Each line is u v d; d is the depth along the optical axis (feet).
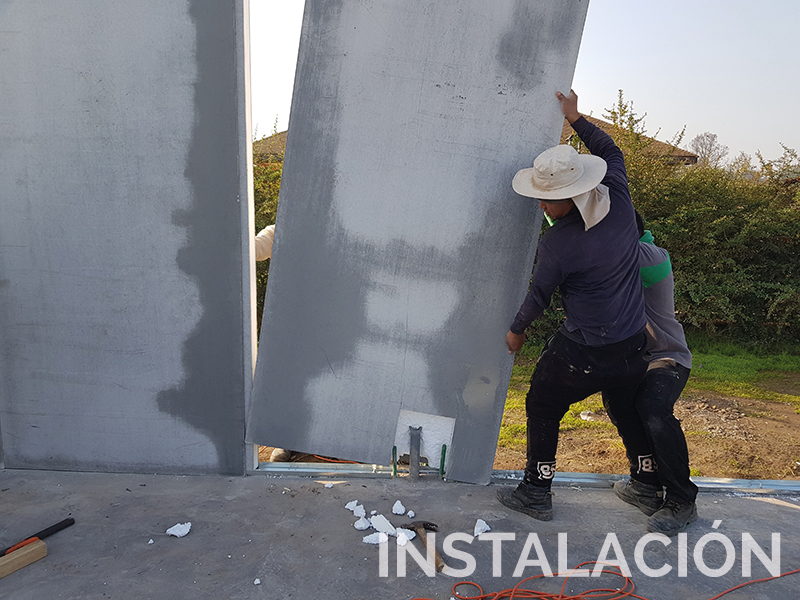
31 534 8.73
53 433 10.94
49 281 10.44
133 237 10.18
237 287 10.20
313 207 10.12
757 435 14.92
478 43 9.43
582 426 15.51
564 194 7.93
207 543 8.53
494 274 10.00
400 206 9.98
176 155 9.89
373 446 10.67
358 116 9.78
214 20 9.45
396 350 10.37
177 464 10.88
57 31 9.66
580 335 8.64
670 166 28.14
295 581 7.65
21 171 10.13
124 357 10.58
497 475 10.95
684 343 9.34
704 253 25.43
